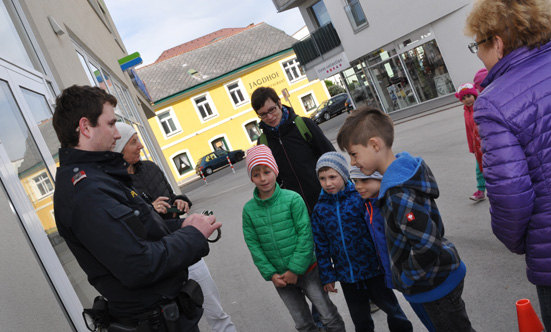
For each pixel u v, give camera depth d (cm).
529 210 198
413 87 2189
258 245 365
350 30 2330
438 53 2003
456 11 1881
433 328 268
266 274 358
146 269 206
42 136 431
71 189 214
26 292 266
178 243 221
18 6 521
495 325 339
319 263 341
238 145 4456
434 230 234
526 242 208
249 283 630
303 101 4556
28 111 414
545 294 207
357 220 321
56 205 217
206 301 386
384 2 2100
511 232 204
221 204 1603
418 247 232
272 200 355
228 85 4444
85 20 1016
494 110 200
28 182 357
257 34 4706
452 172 819
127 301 220
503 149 198
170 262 215
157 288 220
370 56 2333
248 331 473
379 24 2172
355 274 323
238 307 552
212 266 789
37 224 338
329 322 355
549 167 196
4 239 268
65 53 645
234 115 4444
